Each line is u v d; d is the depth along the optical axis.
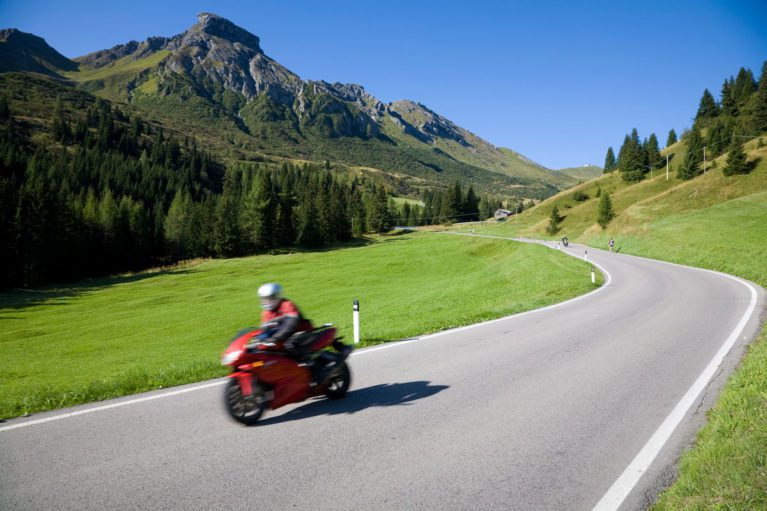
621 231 69.00
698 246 41.69
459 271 70.12
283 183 133.25
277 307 6.41
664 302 16.38
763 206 51.97
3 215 72.69
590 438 5.04
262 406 5.74
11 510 3.66
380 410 6.03
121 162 190.25
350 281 62.38
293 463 4.48
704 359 8.30
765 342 8.96
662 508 3.61
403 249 104.31
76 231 89.00
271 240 112.81
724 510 3.39
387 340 11.15
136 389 7.25
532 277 33.91
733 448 4.31
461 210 183.88
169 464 4.48
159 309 46.19
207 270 86.56
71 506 3.72
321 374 6.27
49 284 75.38
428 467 4.38
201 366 8.80
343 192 164.50
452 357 8.88
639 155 134.88
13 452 4.78
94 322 39.28
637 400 6.26
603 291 21.34
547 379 7.31
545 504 3.73
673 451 4.70
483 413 5.84
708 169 101.62
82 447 4.89
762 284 20.83
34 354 25.64
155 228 111.25
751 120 129.88
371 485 4.04
